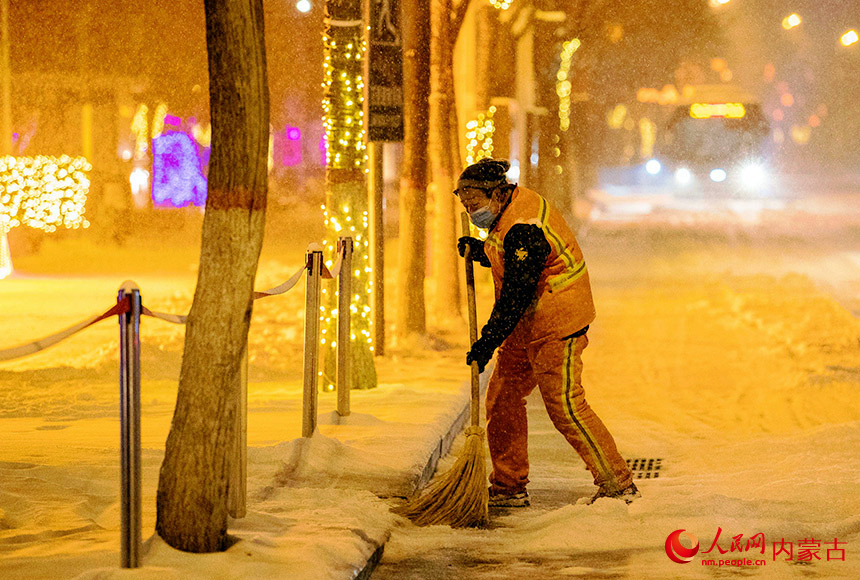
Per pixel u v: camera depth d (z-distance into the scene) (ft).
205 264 33.96
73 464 49.29
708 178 331.77
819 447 59.82
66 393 71.72
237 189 33.73
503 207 46.03
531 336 46.16
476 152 124.77
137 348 31.83
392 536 42.04
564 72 223.51
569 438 46.65
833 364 88.02
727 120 332.80
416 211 95.45
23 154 200.95
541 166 199.00
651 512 44.42
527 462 48.39
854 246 190.60
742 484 50.60
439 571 38.40
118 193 206.90
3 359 29.17
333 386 71.51
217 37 33.55
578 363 46.26
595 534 42.14
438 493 44.75
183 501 34.19
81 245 192.44
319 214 254.06
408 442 54.95
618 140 405.18
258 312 120.16
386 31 72.84
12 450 52.47
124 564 32.35
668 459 59.11
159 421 60.80
